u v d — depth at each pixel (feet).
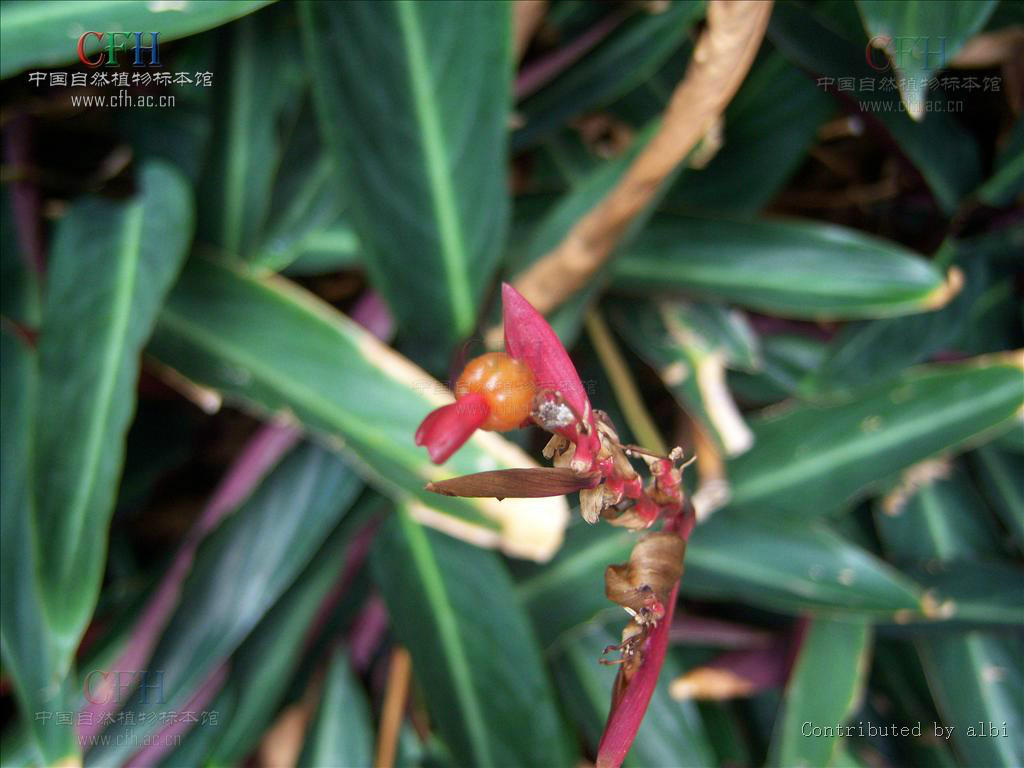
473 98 0.71
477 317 0.78
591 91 0.81
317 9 0.67
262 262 0.81
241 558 0.79
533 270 0.76
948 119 0.84
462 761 0.78
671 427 0.98
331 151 0.71
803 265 0.81
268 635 0.83
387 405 0.73
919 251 0.92
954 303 0.85
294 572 0.78
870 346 0.85
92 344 0.69
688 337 0.88
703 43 0.60
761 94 0.84
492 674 0.79
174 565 0.81
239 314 0.76
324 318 0.76
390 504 0.83
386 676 0.91
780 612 0.91
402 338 0.84
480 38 0.69
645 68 0.79
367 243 0.75
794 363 0.92
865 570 0.81
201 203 0.80
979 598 0.85
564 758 0.78
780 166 0.87
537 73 0.83
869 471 0.83
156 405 0.93
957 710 0.86
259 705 0.81
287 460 0.81
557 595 0.83
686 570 0.84
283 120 0.85
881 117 0.80
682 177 0.88
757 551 0.83
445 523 0.74
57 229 0.77
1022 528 0.89
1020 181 0.82
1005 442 0.87
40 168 0.89
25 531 0.73
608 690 0.86
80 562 0.66
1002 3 0.77
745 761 0.91
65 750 0.70
